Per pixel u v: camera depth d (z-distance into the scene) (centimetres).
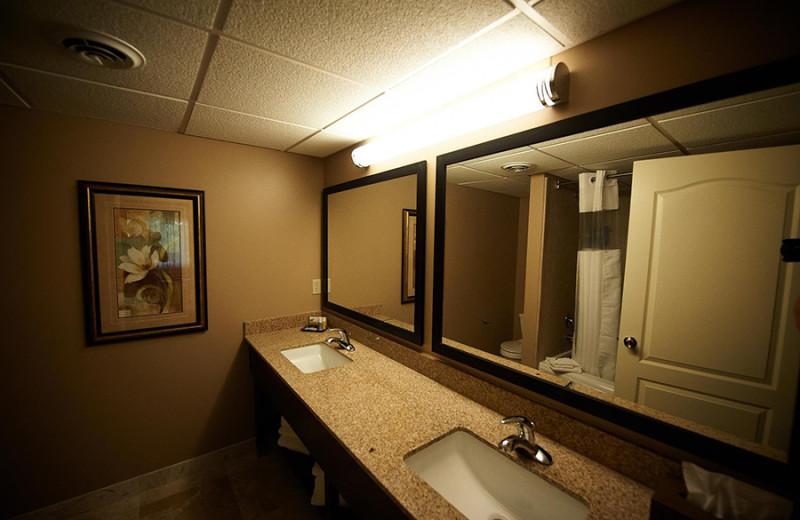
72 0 82
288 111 158
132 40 101
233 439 224
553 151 109
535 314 117
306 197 248
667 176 86
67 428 172
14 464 161
